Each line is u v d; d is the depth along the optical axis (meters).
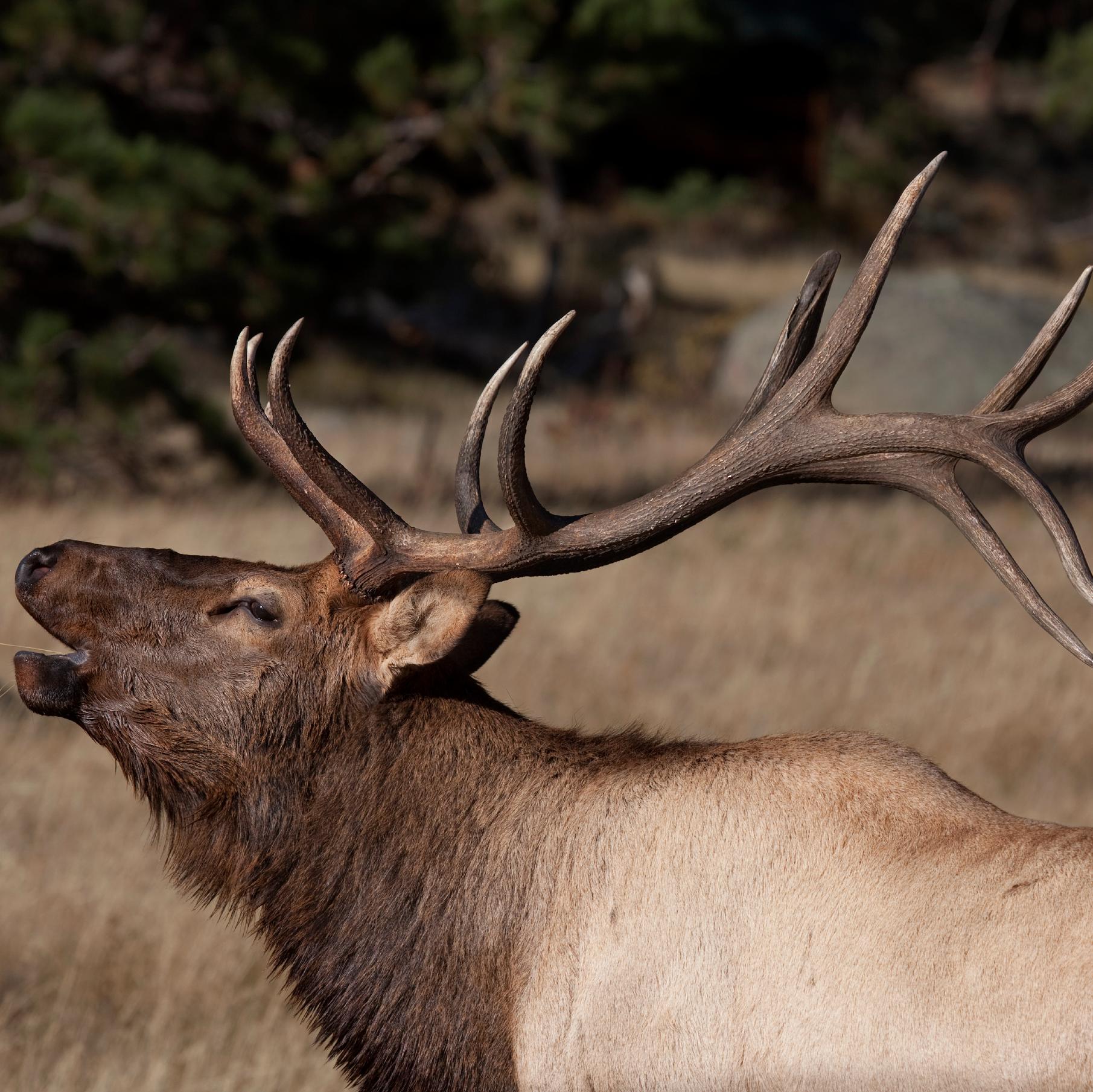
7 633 29.64
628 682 31.34
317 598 14.06
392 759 13.77
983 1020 10.75
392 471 60.22
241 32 50.91
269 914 13.98
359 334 63.59
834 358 13.51
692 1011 12.05
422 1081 13.27
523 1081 12.75
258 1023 18.20
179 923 20.12
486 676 31.08
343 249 54.69
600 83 53.09
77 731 26.66
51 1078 16.73
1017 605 39.69
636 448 68.81
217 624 14.09
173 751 14.11
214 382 78.06
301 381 81.12
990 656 34.00
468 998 13.16
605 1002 12.44
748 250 121.12
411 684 13.93
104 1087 16.56
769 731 28.91
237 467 53.56
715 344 89.38
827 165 135.12
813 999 11.55
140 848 22.44
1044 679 32.19
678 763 13.38
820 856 12.16
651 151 128.50
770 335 83.62
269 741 13.94
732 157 130.62
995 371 76.56
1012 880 11.27
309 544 39.03
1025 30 158.12
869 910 11.67
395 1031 13.35
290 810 13.95
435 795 13.62
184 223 46.97
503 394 85.62
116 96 52.38
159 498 48.91
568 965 12.77
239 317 51.69
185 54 52.81
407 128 54.22
